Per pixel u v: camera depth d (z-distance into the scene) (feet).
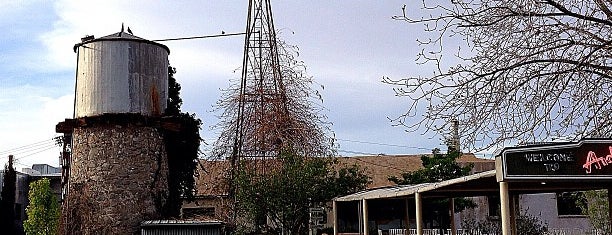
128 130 91.35
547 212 106.83
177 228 86.63
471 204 99.50
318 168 95.45
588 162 34.45
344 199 74.28
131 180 90.84
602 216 82.33
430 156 106.73
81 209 90.07
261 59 103.91
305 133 102.58
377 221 102.78
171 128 94.58
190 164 101.24
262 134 99.96
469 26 33.78
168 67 100.22
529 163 34.55
